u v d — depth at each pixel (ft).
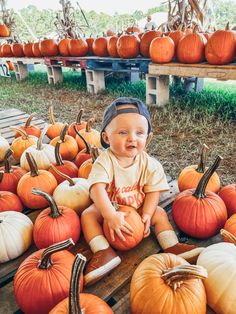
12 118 10.38
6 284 3.63
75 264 2.33
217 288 2.98
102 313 2.56
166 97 13.08
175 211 4.26
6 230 3.81
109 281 3.55
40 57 20.74
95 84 16.56
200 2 15.60
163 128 10.60
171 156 8.36
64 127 6.21
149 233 4.11
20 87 19.86
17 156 6.61
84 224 4.11
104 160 4.10
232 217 3.91
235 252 3.16
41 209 4.99
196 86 15.42
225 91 15.60
